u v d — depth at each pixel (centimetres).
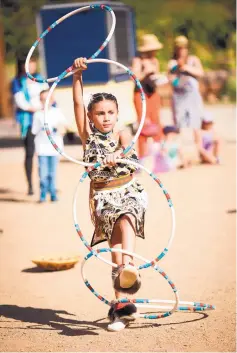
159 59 4234
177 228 1274
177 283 953
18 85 1627
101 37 2327
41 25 2381
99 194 777
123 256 748
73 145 2348
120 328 773
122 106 2147
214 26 4538
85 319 823
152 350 710
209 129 1981
